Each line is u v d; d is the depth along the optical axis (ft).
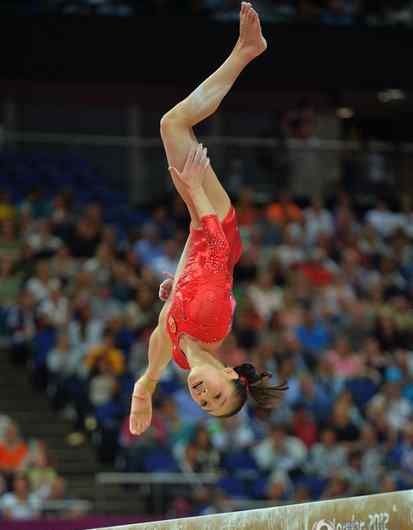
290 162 147.23
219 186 45.68
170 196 146.10
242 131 159.84
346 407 112.78
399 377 122.11
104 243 128.67
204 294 43.50
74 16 141.59
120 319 118.21
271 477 103.09
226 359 114.11
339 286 134.41
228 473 103.30
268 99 158.20
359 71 149.38
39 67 140.97
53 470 100.94
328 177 148.87
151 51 143.33
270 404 45.39
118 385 111.65
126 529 41.06
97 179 144.56
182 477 101.09
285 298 128.36
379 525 39.42
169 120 45.37
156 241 134.41
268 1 153.28
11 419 112.16
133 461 102.99
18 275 124.47
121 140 145.69
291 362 115.34
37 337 116.98
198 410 108.88
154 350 46.11
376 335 128.57
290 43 147.43
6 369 118.11
